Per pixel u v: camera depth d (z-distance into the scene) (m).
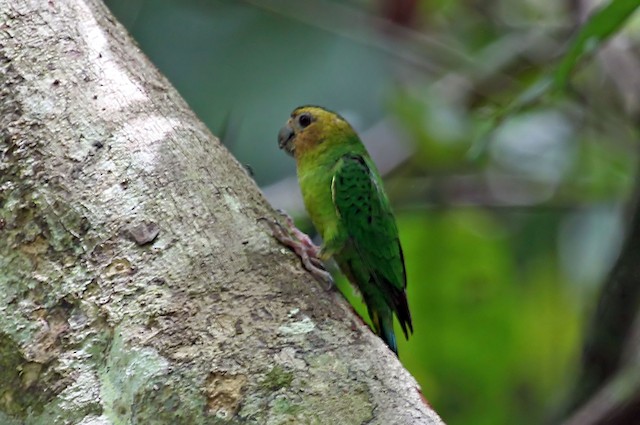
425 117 14.62
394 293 9.93
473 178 15.78
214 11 13.88
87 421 6.40
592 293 14.87
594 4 14.88
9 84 7.50
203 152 7.47
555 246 15.81
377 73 14.47
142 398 6.24
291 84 13.78
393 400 6.34
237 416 6.11
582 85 15.52
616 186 15.17
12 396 6.68
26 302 6.86
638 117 14.45
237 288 6.75
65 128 7.34
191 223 6.98
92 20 8.08
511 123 15.31
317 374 6.33
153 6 13.74
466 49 16.41
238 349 6.37
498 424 14.81
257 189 7.58
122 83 7.69
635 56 14.99
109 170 7.15
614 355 11.59
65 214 7.01
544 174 16.14
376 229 9.79
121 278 6.74
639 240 10.95
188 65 13.62
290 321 6.63
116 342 6.52
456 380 14.85
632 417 10.48
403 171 16.39
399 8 15.41
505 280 15.01
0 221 7.11
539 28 15.81
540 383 14.95
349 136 10.40
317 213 10.12
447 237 15.12
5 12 7.83
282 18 14.03
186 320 6.51
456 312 14.90
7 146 7.27
